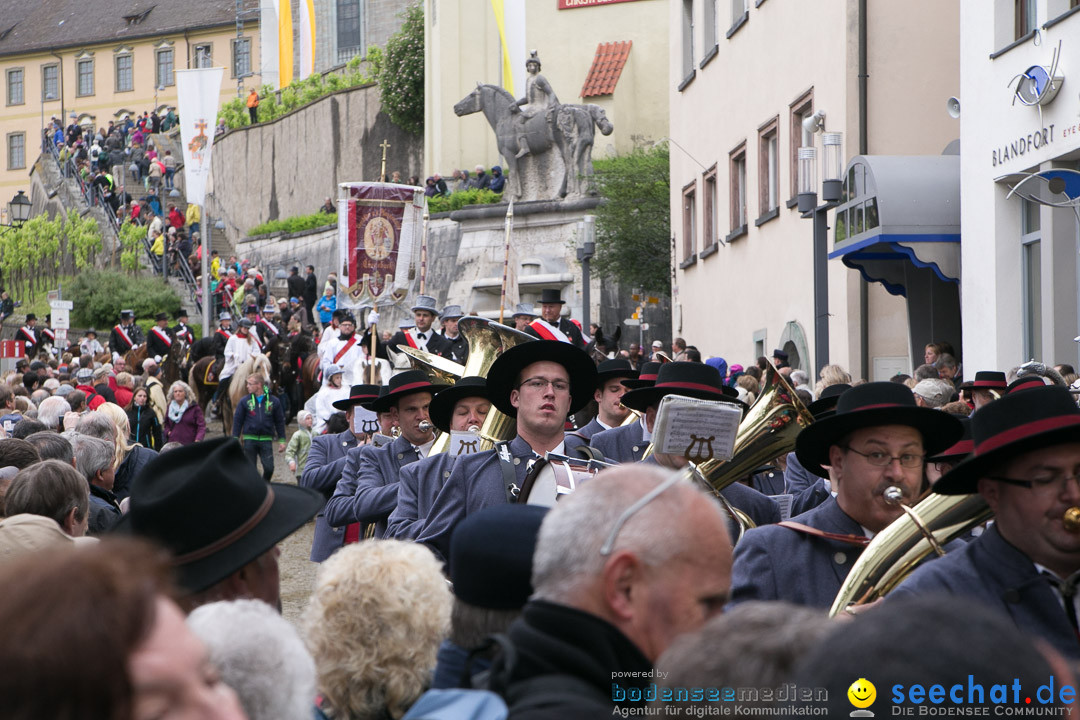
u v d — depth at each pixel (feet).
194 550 12.24
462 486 22.43
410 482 24.49
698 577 9.52
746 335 87.86
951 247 59.00
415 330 68.13
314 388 96.32
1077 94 47.34
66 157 245.45
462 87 168.25
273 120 206.39
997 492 13.30
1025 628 12.80
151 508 12.28
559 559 9.66
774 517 20.90
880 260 64.90
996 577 13.14
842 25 69.21
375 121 188.14
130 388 77.82
